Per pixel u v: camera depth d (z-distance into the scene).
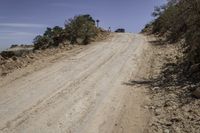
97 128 8.56
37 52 24.17
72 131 8.32
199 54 14.17
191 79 12.92
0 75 15.34
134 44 30.75
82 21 34.59
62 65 18.30
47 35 33.50
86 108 10.26
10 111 9.91
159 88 12.40
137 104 10.69
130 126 8.70
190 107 9.69
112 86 13.19
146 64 18.52
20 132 8.22
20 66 17.78
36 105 10.53
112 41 34.72
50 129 8.44
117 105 10.59
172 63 17.05
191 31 15.09
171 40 29.53
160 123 8.77
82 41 32.22
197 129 8.09
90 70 16.80
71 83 13.70
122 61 19.80
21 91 12.30
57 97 11.48
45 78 14.68
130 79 14.55
